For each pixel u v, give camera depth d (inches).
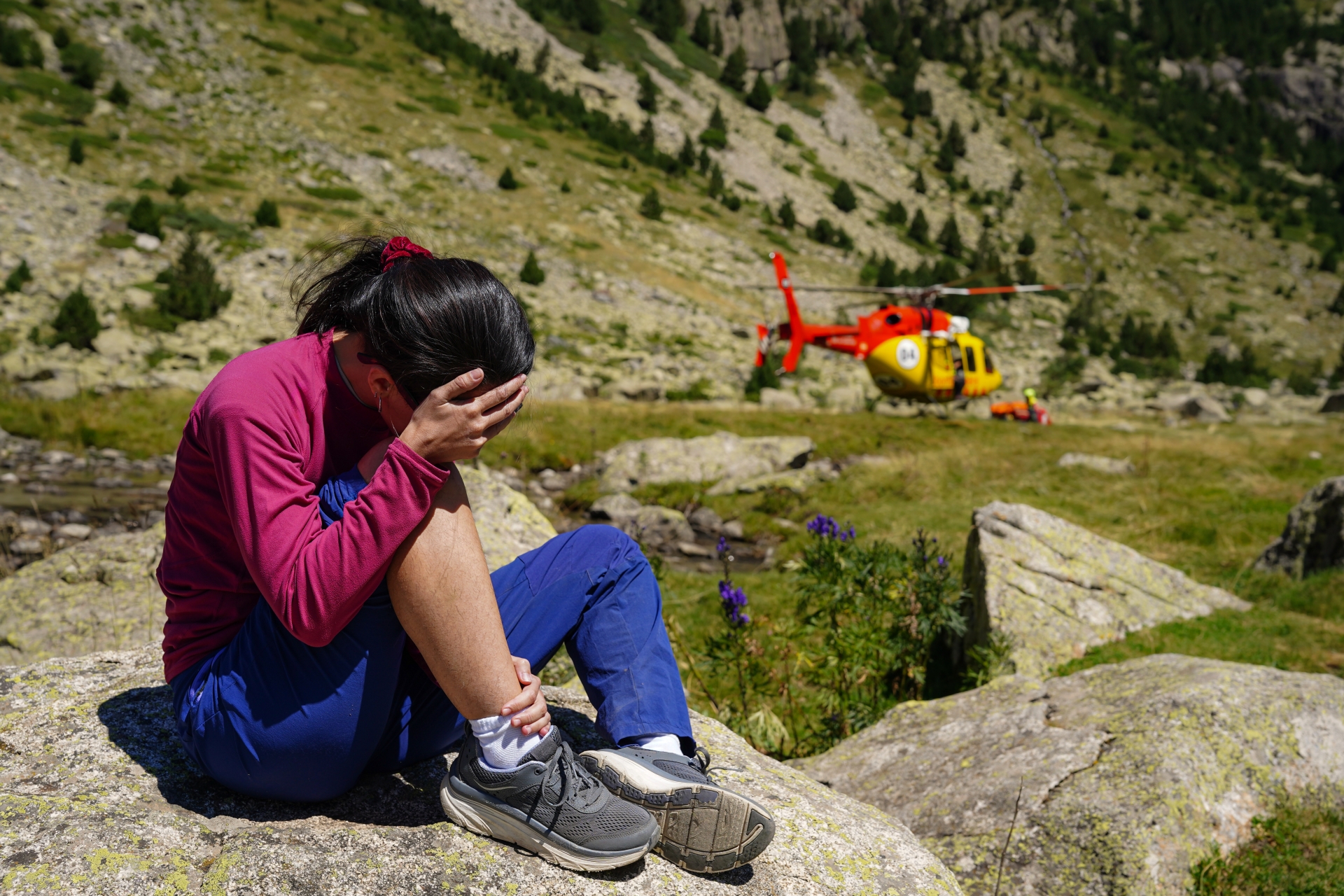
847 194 3181.6
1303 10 6939.0
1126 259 3538.4
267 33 2564.0
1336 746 145.4
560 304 1717.5
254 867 66.2
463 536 66.8
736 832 70.9
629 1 4242.1
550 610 78.8
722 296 2055.9
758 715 203.6
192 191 1734.7
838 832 86.8
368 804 77.0
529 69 3147.1
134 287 1305.4
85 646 184.1
